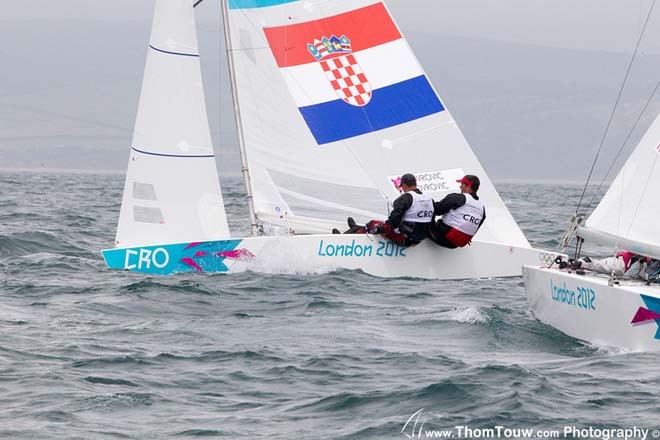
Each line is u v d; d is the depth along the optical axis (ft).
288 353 117.50
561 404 96.27
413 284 169.17
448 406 95.91
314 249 174.29
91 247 229.86
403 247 174.09
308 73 181.16
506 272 177.47
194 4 174.70
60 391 100.37
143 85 172.45
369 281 169.48
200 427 90.68
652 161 112.47
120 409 95.50
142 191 172.96
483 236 179.01
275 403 98.27
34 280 167.53
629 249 113.70
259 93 180.65
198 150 173.68
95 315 139.64
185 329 130.93
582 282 120.88
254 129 180.96
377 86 181.57
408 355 115.85
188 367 111.04
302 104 180.86
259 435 88.53
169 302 148.66
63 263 187.42
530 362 113.60
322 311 144.25
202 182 173.99
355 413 94.68
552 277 127.85
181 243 173.17
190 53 173.47
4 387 101.45
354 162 181.57
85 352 116.47
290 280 167.63
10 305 145.79
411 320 137.18
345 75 181.47
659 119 112.68
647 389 100.42
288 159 181.06
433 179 181.98
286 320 137.90
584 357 115.24
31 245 221.05
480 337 126.62
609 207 116.06
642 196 112.88
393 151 181.88
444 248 175.32
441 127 181.78
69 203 432.66
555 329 128.36
